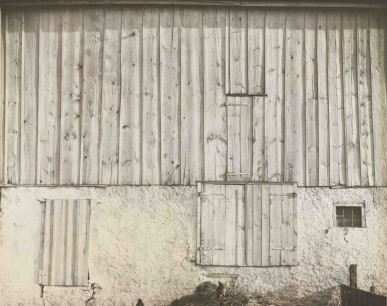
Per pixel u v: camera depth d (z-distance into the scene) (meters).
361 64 10.62
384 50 10.66
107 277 10.26
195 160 10.44
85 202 10.38
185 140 10.48
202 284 10.07
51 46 10.66
